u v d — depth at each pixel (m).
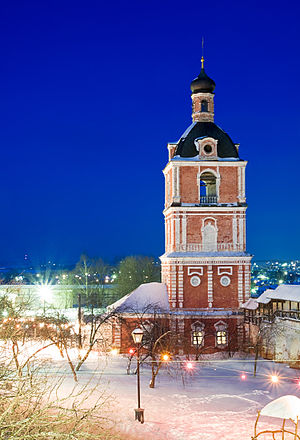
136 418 31.61
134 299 62.91
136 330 32.81
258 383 44.38
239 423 31.59
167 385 43.16
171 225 63.94
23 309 42.22
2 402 14.77
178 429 30.02
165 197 69.81
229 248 62.59
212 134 64.25
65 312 93.00
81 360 50.78
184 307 61.69
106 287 126.31
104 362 53.31
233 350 61.16
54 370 45.56
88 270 121.75
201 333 61.28
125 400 36.56
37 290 91.00
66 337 55.59
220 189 62.78
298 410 23.41
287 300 52.84
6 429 13.46
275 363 53.00
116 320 56.81
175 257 61.47
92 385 40.44
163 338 56.59
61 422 14.43
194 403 36.69
